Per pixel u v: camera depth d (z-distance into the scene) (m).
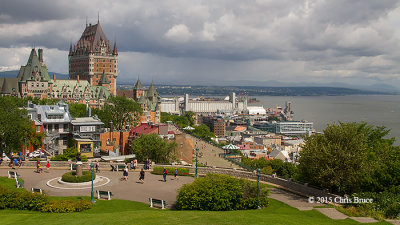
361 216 47.25
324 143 61.03
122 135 127.75
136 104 185.38
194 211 47.00
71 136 119.00
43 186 60.41
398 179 57.88
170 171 72.19
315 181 60.03
